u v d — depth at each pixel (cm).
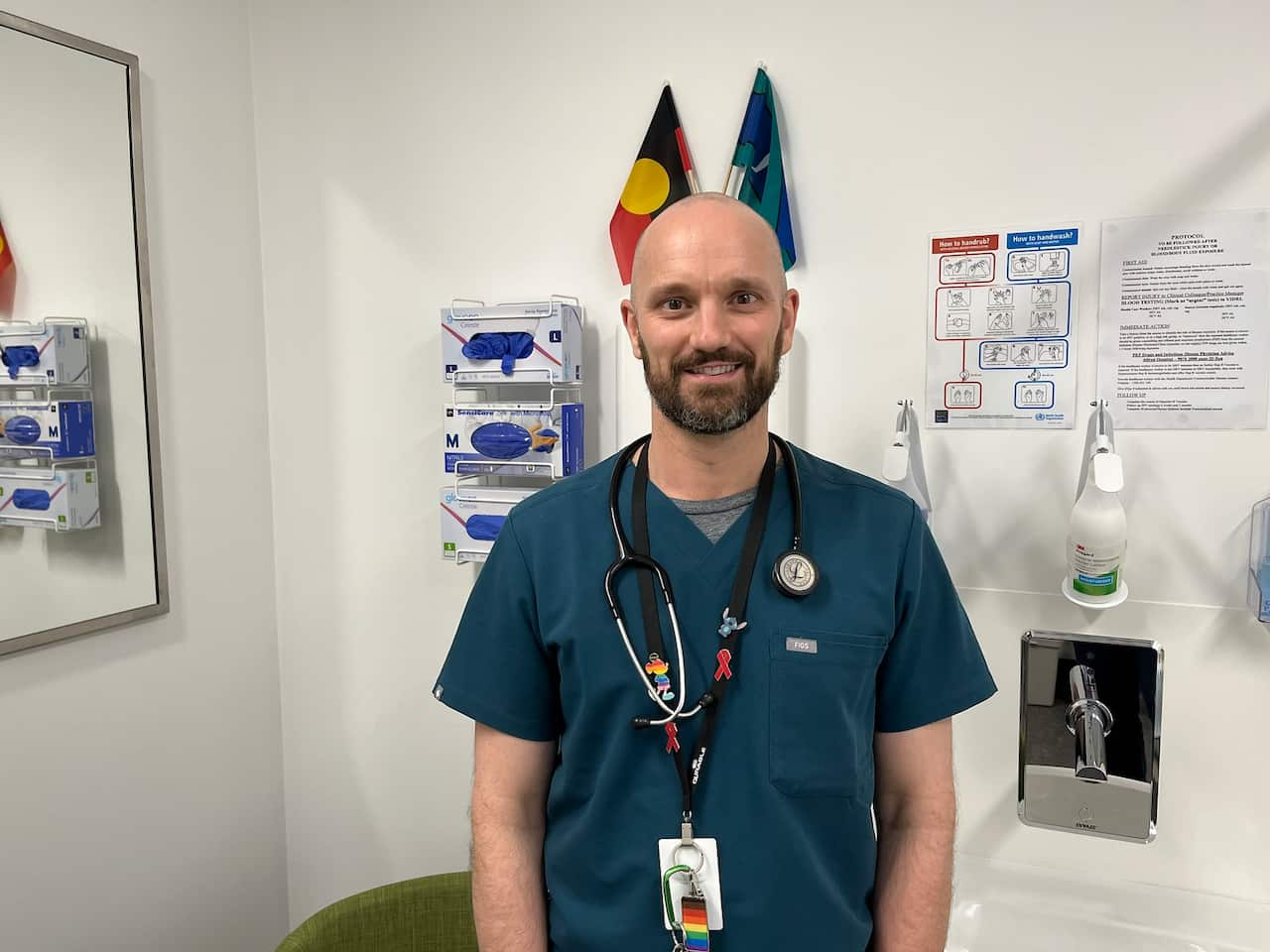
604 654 96
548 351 148
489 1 160
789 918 93
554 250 159
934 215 138
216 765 173
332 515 179
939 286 138
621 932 95
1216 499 128
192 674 167
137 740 157
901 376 142
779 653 95
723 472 100
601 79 154
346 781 184
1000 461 138
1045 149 132
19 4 133
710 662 96
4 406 132
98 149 145
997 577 139
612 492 102
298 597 184
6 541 134
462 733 174
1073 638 134
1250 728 128
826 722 94
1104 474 119
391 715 179
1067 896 133
